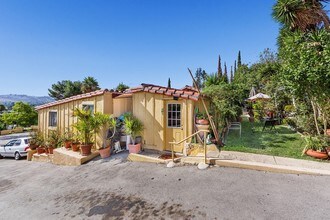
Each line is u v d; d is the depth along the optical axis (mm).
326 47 4859
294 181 4168
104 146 7965
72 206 4227
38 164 9305
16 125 31516
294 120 9414
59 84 33438
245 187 4062
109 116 7996
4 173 8352
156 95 7465
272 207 3299
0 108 39969
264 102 14055
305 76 5078
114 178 5496
